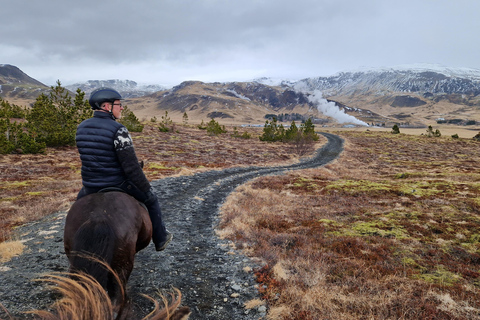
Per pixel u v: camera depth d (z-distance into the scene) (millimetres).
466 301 4410
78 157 35406
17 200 13242
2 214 10555
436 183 16375
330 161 44594
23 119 57531
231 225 8680
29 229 7930
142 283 4820
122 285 2367
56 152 38031
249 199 13312
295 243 7297
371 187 15906
